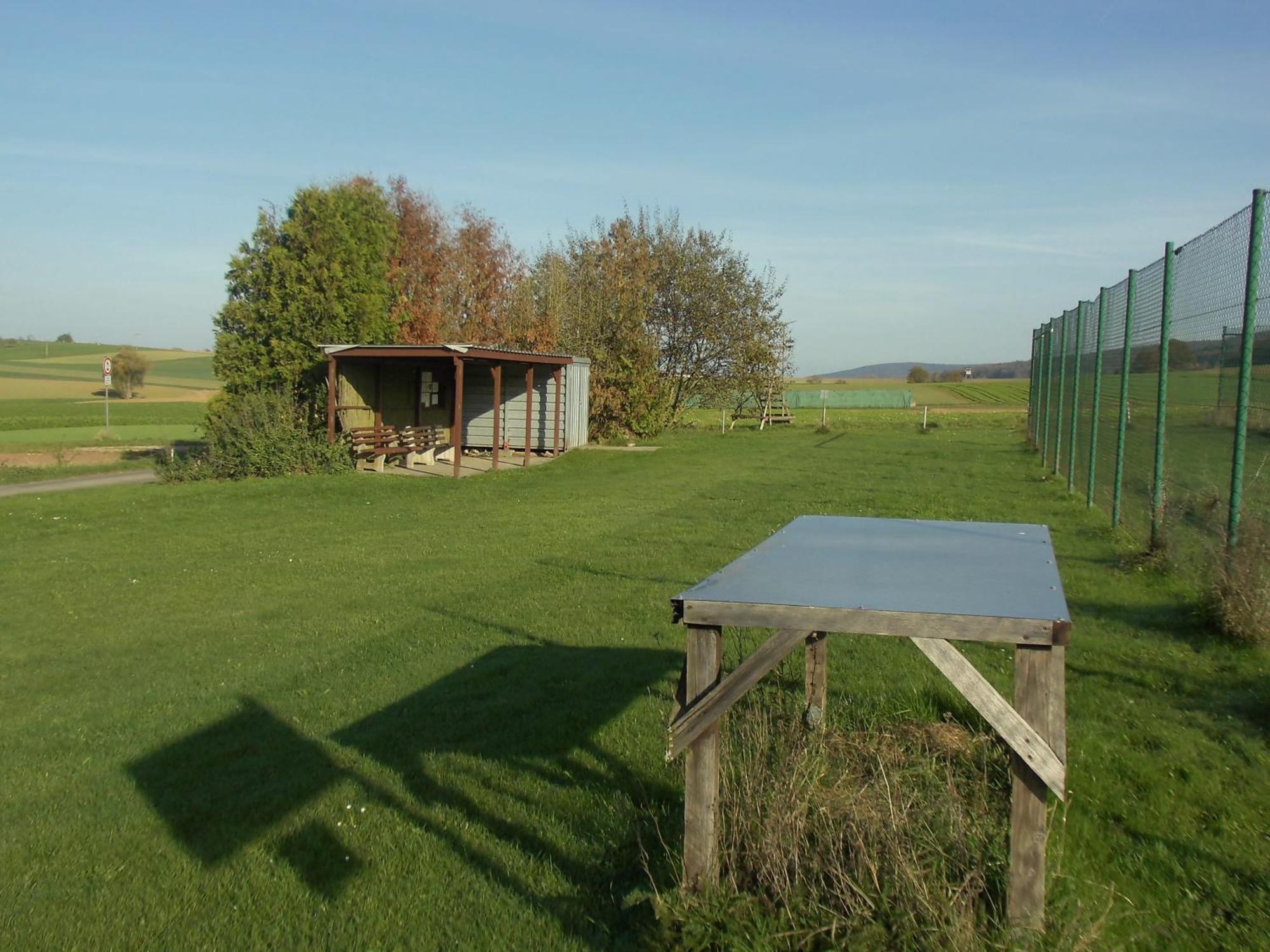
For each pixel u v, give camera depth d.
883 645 6.54
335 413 20.70
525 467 21.41
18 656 7.27
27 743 5.48
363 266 22.20
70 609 8.71
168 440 30.66
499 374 20.81
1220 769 4.46
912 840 3.29
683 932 3.21
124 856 4.14
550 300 30.56
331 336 21.41
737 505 14.80
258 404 19.92
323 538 12.41
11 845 4.26
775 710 4.77
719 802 3.51
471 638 7.35
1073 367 17.23
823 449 26.66
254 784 4.82
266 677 6.57
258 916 3.66
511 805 4.47
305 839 4.23
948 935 2.94
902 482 17.72
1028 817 2.97
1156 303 9.35
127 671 6.82
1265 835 3.86
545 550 11.16
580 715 5.53
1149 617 7.11
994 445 27.66
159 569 10.52
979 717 5.11
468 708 5.76
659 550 10.97
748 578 3.52
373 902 3.72
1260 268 6.45
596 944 3.40
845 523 4.95
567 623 7.69
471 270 34.09
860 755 4.06
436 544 11.82
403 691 6.14
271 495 16.77
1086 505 13.38
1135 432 10.46
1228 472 7.06
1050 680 2.89
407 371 24.42
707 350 35.75
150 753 5.28
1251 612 6.29
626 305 29.56
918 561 3.85
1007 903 3.02
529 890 3.77
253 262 21.61
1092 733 4.89
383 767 4.95
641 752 4.98
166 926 3.62
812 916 3.16
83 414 47.50
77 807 4.63
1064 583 8.30
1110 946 3.11
